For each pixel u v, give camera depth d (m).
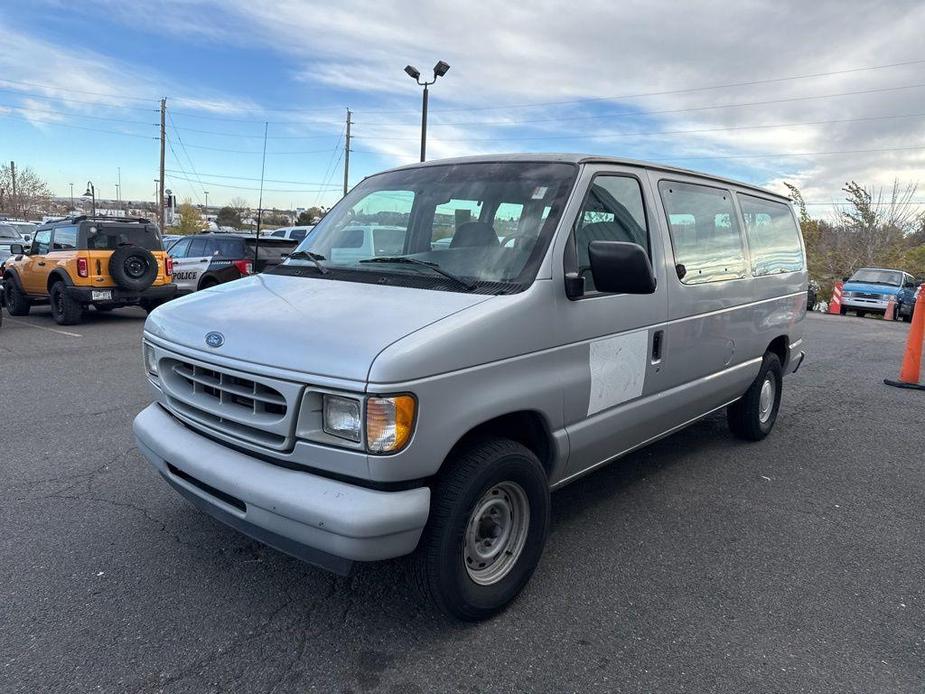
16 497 4.23
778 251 5.79
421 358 2.55
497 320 2.86
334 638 2.91
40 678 2.59
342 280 3.39
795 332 6.16
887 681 2.76
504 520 3.11
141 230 12.41
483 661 2.79
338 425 2.53
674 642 2.98
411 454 2.54
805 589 3.48
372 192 4.16
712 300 4.53
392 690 2.60
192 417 3.06
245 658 2.76
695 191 4.55
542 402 3.11
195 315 3.20
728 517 4.35
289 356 2.65
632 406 3.84
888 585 3.55
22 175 69.88
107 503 4.17
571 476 3.56
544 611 3.19
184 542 3.70
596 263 3.08
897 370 9.97
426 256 3.47
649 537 4.02
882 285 22.34
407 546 2.62
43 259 12.47
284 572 3.42
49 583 3.26
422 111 22.48
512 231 3.36
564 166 3.59
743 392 5.53
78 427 5.68
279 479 2.65
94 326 11.97
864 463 5.51
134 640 2.85
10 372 7.80
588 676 2.73
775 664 2.85
